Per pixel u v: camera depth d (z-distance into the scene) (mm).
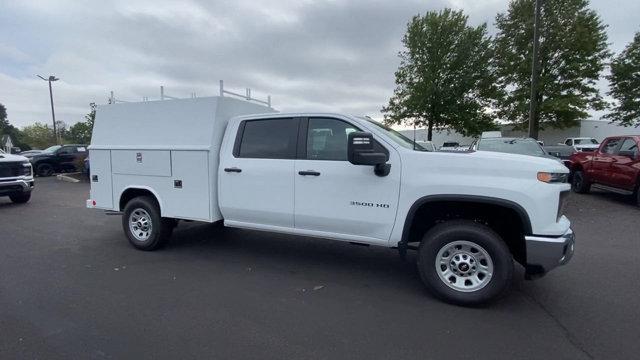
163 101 5523
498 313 3787
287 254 5770
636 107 30125
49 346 3146
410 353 3064
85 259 5508
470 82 33000
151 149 5594
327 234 4617
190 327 3484
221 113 5266
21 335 3326
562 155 15102
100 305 3943
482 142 10922
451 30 33312
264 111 6336
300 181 4621
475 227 3846
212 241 6484
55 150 20953
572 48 30969
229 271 5012
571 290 4371
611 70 31141
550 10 31078
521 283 4594
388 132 4555
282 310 3854
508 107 33469
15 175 10391
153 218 5730
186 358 2986
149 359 2967
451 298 3938
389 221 4188
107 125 6043
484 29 33688
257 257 5617
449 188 3883
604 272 4973
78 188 14961
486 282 3816
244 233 7027
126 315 3719
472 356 3021
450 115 33469
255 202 4949
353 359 2982
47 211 9695
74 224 8055
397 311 3834
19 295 4199
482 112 34500
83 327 3473
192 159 5281
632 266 5215
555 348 3137
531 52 31594
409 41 35094
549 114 32250
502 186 3711
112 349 3107
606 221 8188
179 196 5465
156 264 5289
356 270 5066
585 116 31750
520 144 10422
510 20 32875
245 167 4969
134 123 5785
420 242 4195
